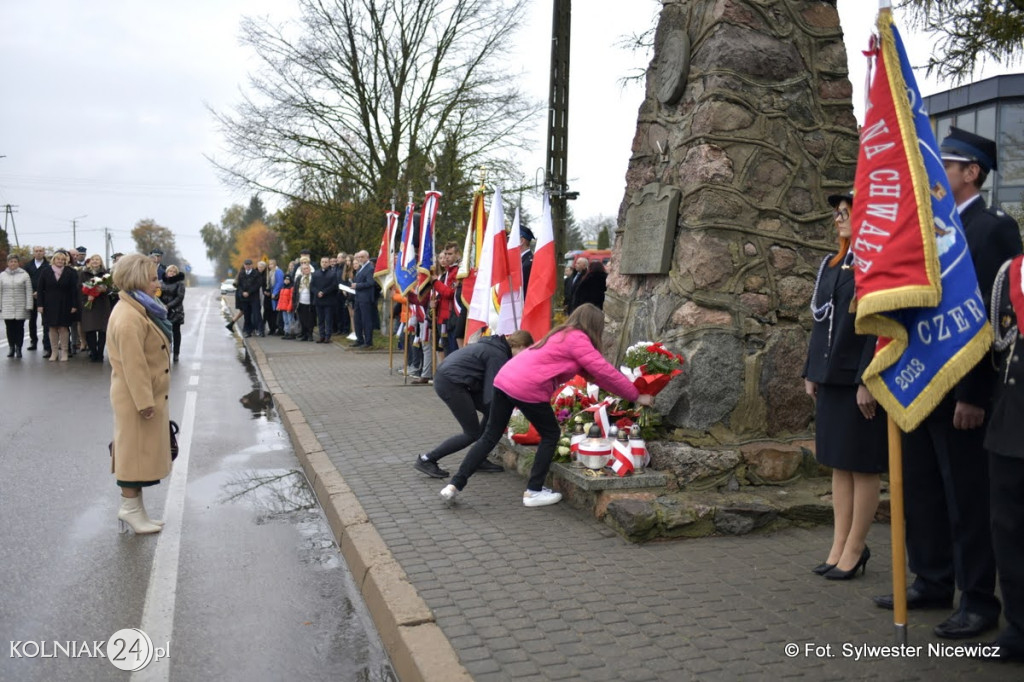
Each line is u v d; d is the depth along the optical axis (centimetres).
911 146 353
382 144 2406
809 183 606
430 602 415
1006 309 344
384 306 2067
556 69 1516
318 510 633
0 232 4575
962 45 827
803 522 539
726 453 561
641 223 643
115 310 554
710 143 582
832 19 622
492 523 550
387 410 1009
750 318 581
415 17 2356
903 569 360
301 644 403
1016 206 1371
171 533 568
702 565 470
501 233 803
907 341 359
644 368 558
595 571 460
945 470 389
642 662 351
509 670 342
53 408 1046
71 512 610
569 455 610
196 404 1123
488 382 656
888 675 341
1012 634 349
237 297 2170
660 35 654
